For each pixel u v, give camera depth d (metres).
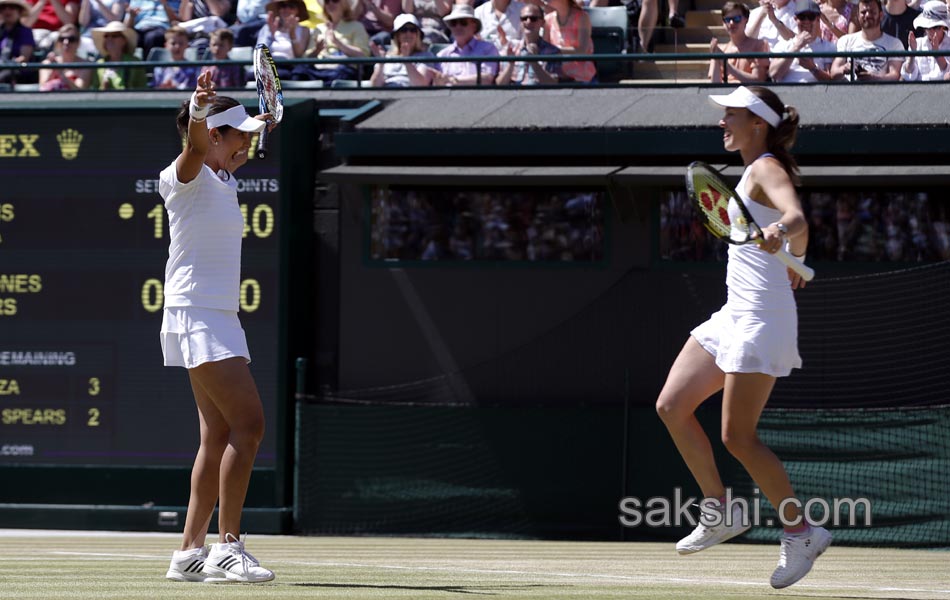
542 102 38.41
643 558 28.53
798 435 34.94
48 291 38.19
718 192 18.16
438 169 37.06
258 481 37.25
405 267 38.44
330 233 38.97
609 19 42.38
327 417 37.34
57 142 38.25
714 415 35.53
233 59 42.69
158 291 37.75
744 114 19.09
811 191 36.53
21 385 38.25
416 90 39.69
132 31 44.25
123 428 37.81
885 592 19.98
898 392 35.44
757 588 20.17
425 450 36.97
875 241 36.25
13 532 36.97
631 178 35.56
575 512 36.06
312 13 44.47
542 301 37.75
